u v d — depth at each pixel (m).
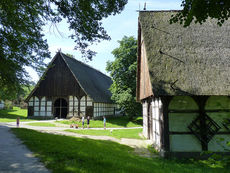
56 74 27.67
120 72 26.17
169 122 9.07
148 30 11.55
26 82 13.09
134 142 12.55
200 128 8.94
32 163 5.19
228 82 8.81
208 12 4.61
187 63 9.80
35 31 10.30
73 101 26.59
